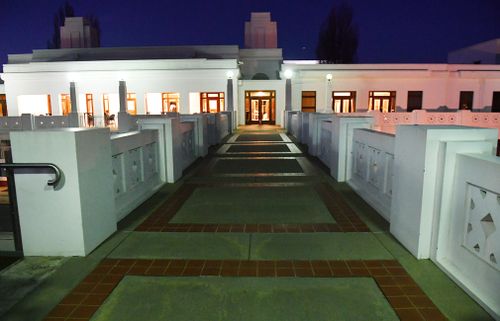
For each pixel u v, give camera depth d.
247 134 18.52
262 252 3.69
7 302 2.80
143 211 5.15
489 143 3.19
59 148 3.46
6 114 27.83
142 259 3.55
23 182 3.56
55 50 28.53
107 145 4.11
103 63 24.20
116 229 4.34
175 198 5.88
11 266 3.42
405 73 24.95
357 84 25.39
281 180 7.21
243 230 4.34
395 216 4.03
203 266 3.38
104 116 23.81
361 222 4.61
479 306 2.70
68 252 3.62
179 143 7.52
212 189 6.49
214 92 24.06
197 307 2.71
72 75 24.12
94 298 2.85
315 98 25.55
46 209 3.58
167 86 24.20
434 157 3.32
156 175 6.69
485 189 2.76
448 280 3.08
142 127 6.96
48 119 17.56
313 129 10.70
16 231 3.64
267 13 31.09
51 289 2.99
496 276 2.62
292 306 2.71
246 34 31.47
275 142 14.55
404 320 2.54
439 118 19.27
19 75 24.73
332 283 3.04
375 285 3.01
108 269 3.34
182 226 4.50
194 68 23.83
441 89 25.48
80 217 3.56
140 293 2.92
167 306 2.73
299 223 4.58
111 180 4.21
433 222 3.40
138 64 24.12
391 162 4.68
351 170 6.86
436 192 3.34
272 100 25.80
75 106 24.23
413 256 3.56
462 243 3.08
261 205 5.41
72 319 2.59
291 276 3.17
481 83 25.39
